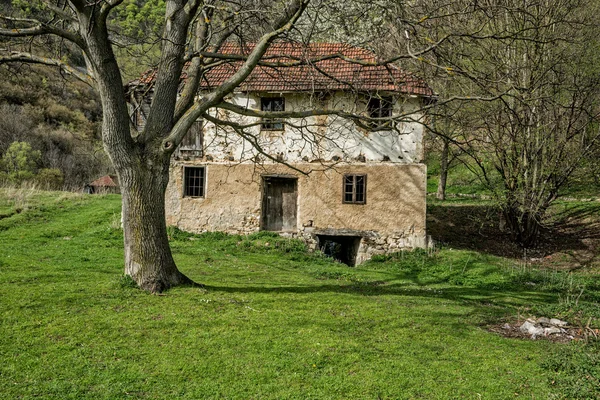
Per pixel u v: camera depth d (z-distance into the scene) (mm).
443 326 8359
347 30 9672
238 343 6848
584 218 21391
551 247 18922
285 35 8883
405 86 16688
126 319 7504
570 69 16609
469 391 5738
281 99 17625
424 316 8945
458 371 6316
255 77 16719
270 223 17891
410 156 17156
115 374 5758
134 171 8953
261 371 6023
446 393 5664
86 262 12414
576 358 6672
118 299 8406
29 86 39344
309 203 17500
